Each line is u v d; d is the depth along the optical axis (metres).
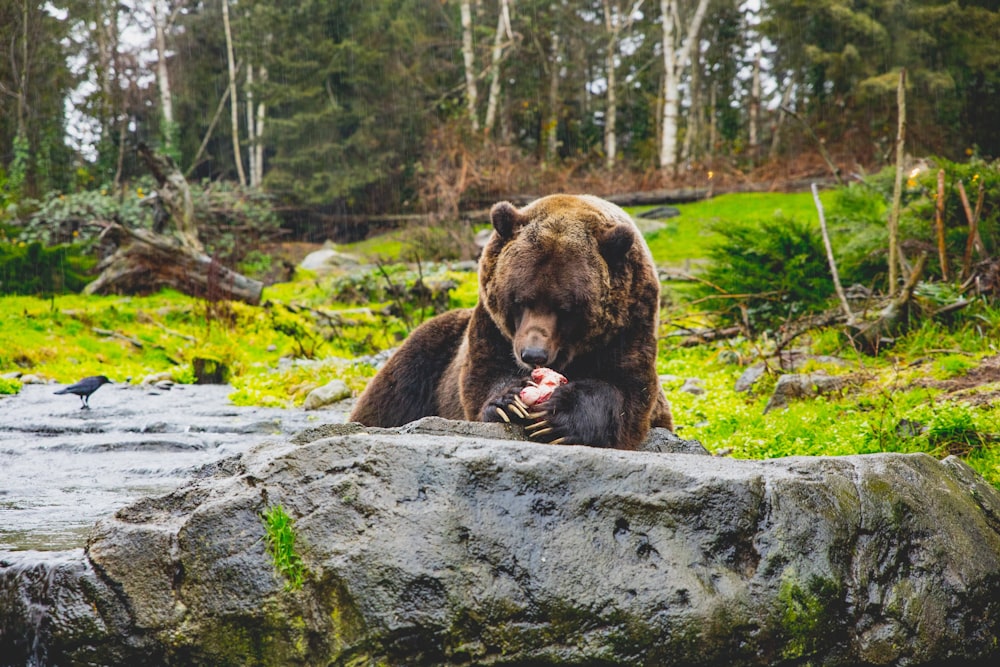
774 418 7.66
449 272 20.94
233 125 39.84
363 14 38.31
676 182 31.03
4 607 3.40
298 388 11.66
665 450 5.42
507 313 5.29
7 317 14.57
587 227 5.35
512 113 40.31
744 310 11.80
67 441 7.78
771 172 30.86
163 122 37.84
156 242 18.16
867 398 7.66
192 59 44.94
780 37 37.47
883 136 30.34
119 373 13.14
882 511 3.79
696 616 3.40
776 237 11.95
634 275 5.40
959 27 32.69
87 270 20.09
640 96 43.19
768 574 3.55
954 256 11.02
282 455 3.54
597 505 3.53
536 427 4.64
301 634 3.26
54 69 36.69
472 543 3.39
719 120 42.44
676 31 41.06
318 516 3.38
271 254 27.27
